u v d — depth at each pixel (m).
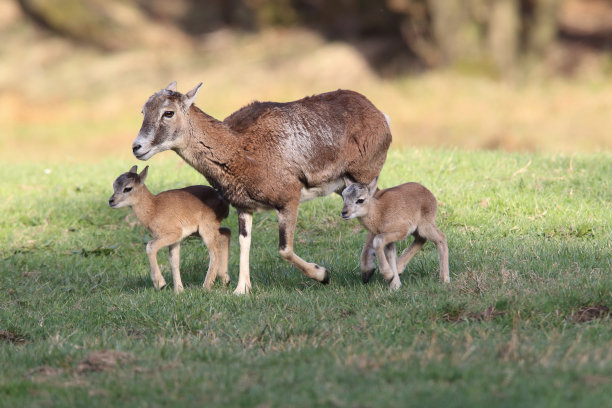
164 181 21.66
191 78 51.12
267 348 10.23
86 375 9.43
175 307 12.40
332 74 48.22
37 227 19.28
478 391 8.08
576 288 11.52
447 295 11.96
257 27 59.88
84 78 53.53
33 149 40.75
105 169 24.78
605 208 17.09
